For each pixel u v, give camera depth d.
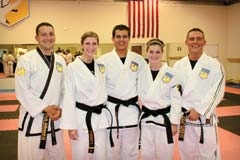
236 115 7.01
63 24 12.13
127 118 3.03
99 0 12.34
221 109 7.72
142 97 3.03
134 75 3.09
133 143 3.12
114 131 3.03
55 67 2.91
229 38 13.83
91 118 2.83
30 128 2.84
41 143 2.86
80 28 12.31
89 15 12.33
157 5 12.33
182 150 3.10
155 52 2.95
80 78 2.81
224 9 13.79
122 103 3.04
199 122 2.93
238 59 13.27
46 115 2.87
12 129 5.82
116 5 12.48
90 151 2.82
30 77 2.83
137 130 3.11
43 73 2.84
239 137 5.20
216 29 13.79
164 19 13.02
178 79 2.99
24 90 2.78
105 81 2.99
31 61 2.83
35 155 2.89
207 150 2.96
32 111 2.78
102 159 2.91
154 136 3.00
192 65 3.05
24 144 2.88
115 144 3.06
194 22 13.43
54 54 2.99
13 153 4.40
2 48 11.82
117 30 3.04
